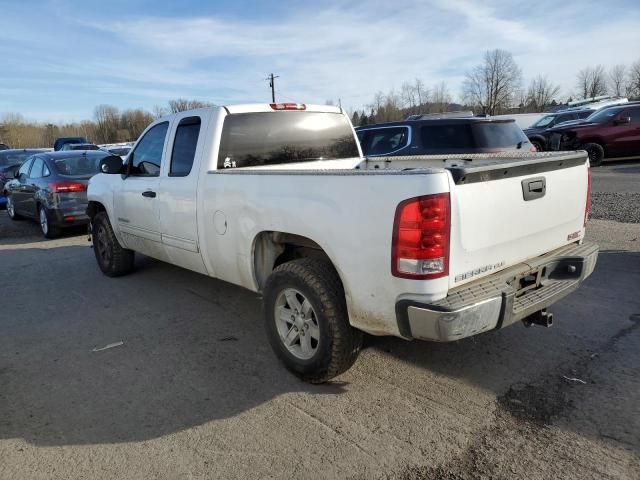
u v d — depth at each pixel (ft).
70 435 9.98
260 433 9.80
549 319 11.18
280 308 11.94
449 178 8.84
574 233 12.32
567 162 11.69
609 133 48.96
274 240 12.36
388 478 8.45
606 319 14.29
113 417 10.56
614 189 37.17
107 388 11.78
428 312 8.88
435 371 11.92
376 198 9.37
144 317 16.24
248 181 12.35
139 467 8.97
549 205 11.10
